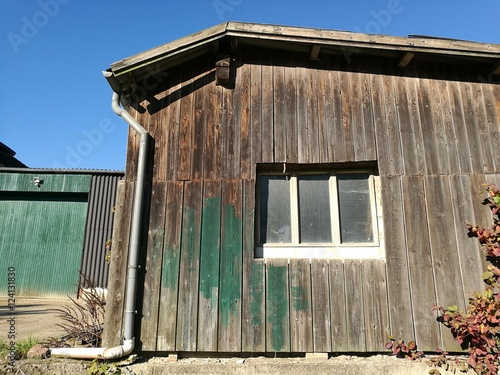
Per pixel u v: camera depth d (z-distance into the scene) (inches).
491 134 159.2
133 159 158.6
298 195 160.7
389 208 150.4
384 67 168.1
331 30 157.8
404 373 130.3
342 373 130.2
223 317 141.9
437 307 138.1
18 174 379.6
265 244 154.4
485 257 144.3
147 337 140.6
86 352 132.8
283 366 131.7
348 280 143.6
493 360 128.6
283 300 142.5
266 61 170.4
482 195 150.9
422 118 161.0
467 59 162.7
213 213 152.6
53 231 374.0
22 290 358.3
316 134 159.9
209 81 167.9
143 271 146.9
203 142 160.4
